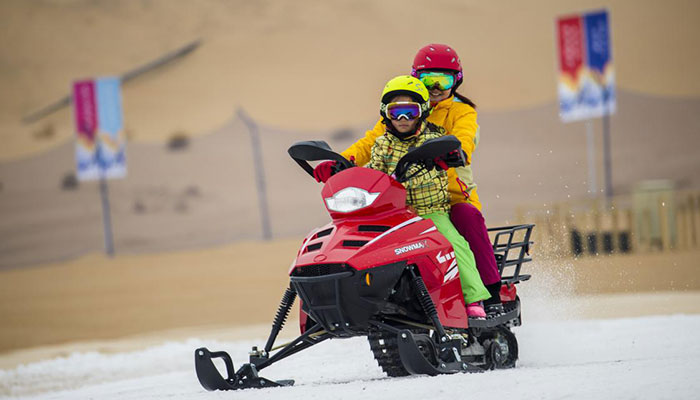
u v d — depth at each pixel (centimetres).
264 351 2119
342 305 1923
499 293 2250
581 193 15450
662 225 8606
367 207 2006
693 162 16700
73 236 16288
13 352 5597
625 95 19988
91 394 2594
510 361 2377
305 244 2016
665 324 3634
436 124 2345
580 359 2723
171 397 1922
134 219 16938
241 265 10806
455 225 2219
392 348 2050
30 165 19825
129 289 9444
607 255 8275
